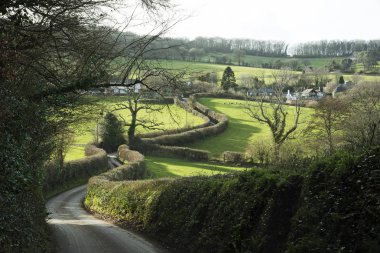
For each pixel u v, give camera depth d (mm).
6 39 9297
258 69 124688
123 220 22688
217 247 12289
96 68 11930
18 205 11828
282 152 48781
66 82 12125
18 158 10719
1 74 9539
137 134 66938
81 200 39188
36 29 10555
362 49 159750
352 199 8547
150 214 19109
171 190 18094
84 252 14906
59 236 18219
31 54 10812
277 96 60406
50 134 17172
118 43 12023
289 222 10055
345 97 45438
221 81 99938
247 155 56094
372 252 7348
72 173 49094
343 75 120188
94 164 54219
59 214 29016
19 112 11016
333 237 8422
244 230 11281
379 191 8102
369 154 8883
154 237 17500
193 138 71625
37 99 12250
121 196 24500
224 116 83062
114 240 17297
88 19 11367
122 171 40750
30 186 13609
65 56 11852
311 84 105375
